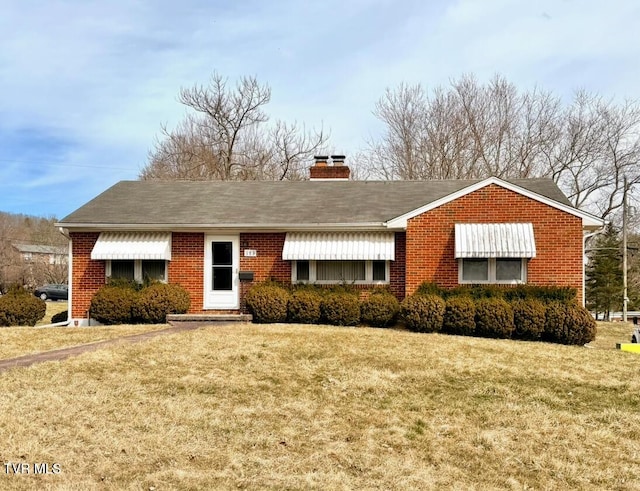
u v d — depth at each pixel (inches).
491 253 692.1
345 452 293.1
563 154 1631.4
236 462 275.0
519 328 657.0
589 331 641.0
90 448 279.7
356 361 480.7
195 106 1867.6
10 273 2463.1
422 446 306.2
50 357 467.8
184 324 703.7
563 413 366.0
